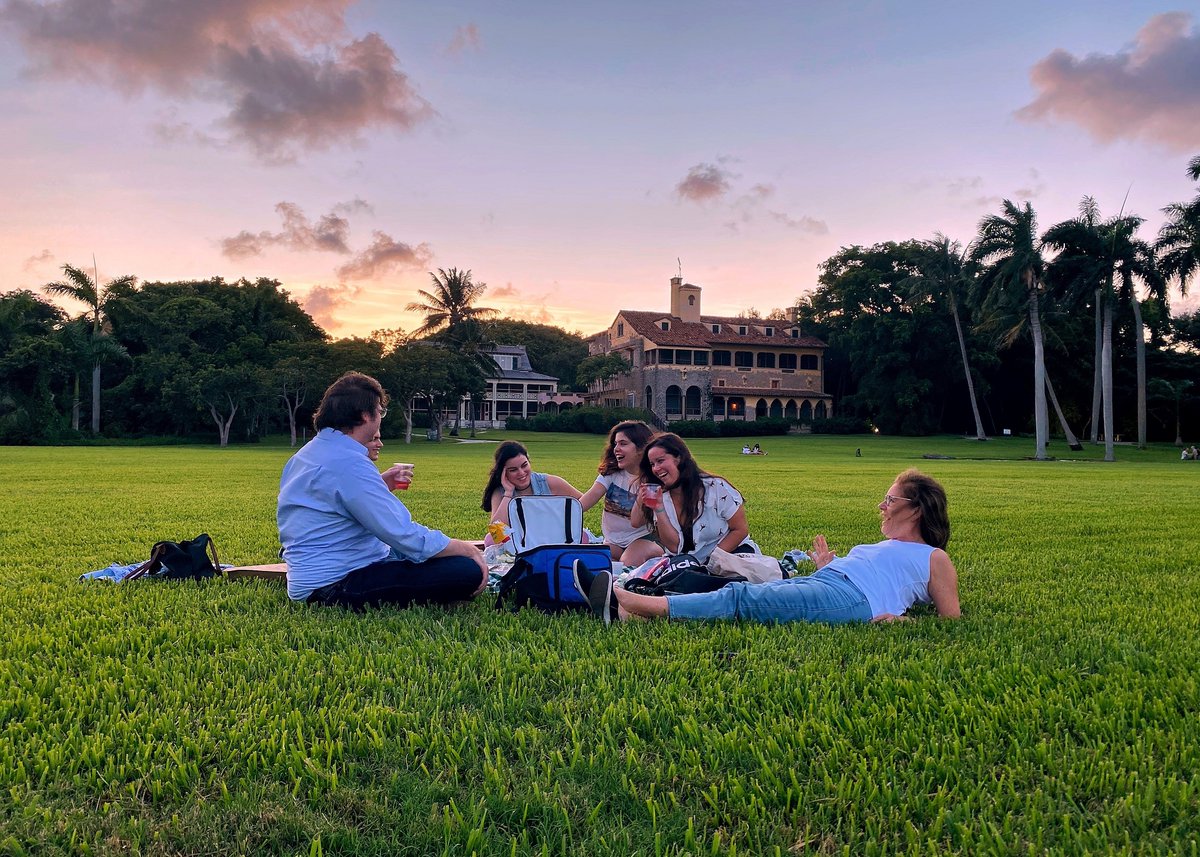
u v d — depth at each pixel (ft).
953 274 199.11
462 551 15.44
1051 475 79.25
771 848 6.89
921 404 218.79
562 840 6.85
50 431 163.94
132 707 10.12
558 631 13.76
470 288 206.59
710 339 248.73
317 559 15.29
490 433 232.12
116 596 16.29
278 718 9.54
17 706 9.87
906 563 15.02
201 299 195.11
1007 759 8.56
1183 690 10.63
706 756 8.61
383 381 178.81
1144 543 27.14
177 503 39.91
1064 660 12.18
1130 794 7.61
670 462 18.08
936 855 6.75
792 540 27.43
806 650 12.53
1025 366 209.46
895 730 9.36
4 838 6.86
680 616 14.48
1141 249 137.28
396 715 9.51
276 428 218.79
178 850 6.88
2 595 16.57
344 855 6.86
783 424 227.81
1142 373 163.43
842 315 241.55
